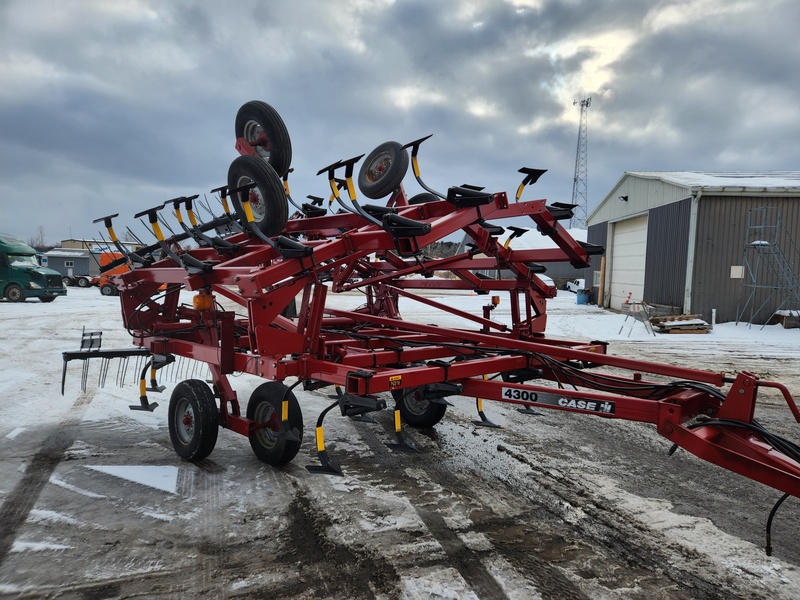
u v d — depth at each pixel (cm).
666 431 290
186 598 260
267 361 377
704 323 1366
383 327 643
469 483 405
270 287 366
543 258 530
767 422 589
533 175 445
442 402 525
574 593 269
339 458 455
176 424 451
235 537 319
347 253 391
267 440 437
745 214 1526
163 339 490
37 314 1659
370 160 555
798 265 1523
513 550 310
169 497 373
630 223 2023
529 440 511
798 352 1080
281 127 486
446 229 389
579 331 1409
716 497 387
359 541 317
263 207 400
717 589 275
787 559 305
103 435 507
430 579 279
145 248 523
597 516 355
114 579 275
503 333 596
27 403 617
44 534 320
